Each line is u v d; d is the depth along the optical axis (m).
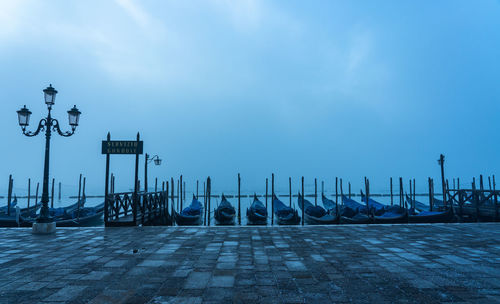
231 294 4.01
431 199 23.14
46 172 9.17
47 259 5.82
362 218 18.50
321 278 4.67
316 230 9.16
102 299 3.84
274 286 4.32
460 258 5.86
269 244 7.20
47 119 9.30
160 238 7.99
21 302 3.75
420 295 3.97
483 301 3.78
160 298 3.88
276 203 28.12
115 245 7.12
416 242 7.42
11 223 16.47
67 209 26.30
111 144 10.46
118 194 11.37
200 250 6.58
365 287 4.28
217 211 22.94
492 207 17.89
